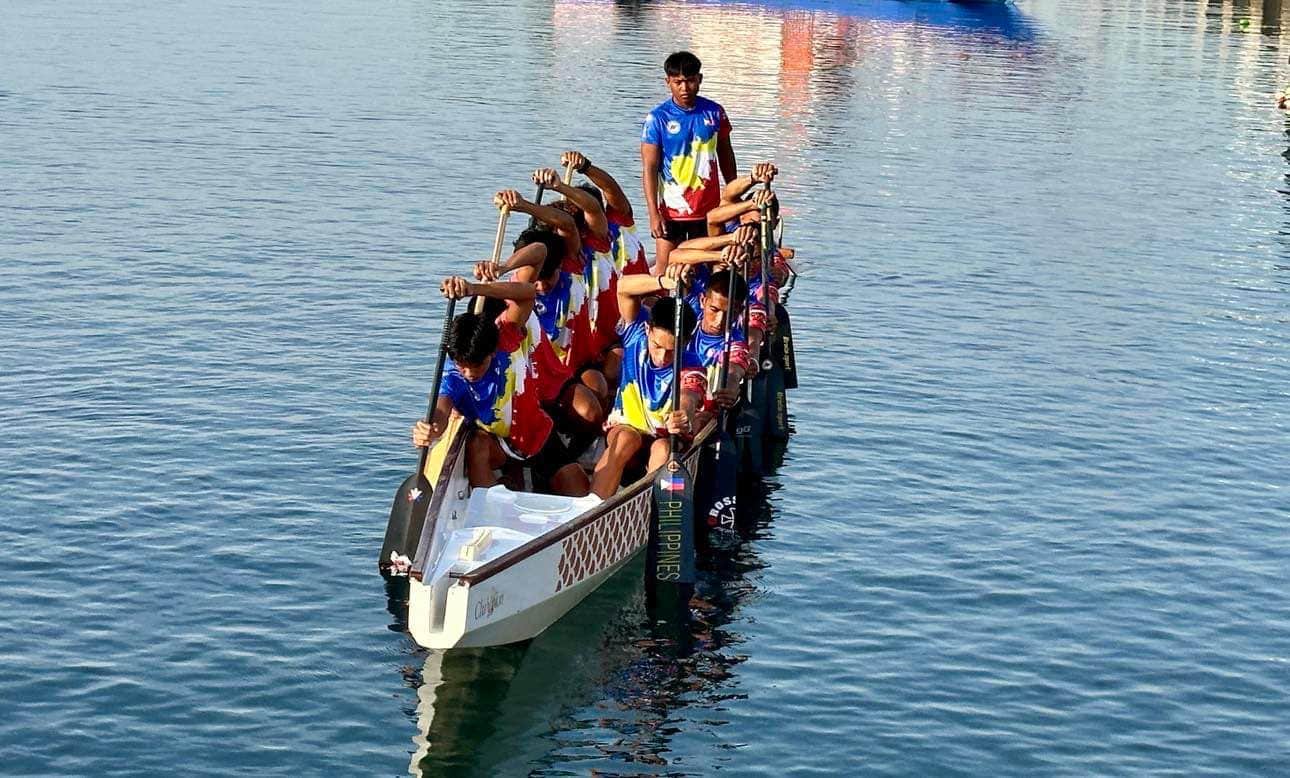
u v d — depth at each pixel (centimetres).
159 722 954
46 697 973
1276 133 3538
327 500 1297
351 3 5453
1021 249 2342
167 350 1675
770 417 1487
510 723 976
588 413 1274
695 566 1198
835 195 2698
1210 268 2253
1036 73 4419
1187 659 1078
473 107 3388
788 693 1021
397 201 2469
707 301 1299
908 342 1838
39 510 1245
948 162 3048
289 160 2745
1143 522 1318
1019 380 1705
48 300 1839
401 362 1677
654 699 1012
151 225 2230
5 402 1491
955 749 955
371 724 967
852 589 1178
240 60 3962
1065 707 1009
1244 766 945
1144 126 3578
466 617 1005
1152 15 6188
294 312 1845
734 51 4566
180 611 1095
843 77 4172
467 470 1144
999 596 1170
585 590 1147
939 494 1371
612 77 3928
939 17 5516
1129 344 1858
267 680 1010
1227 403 1647
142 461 1357
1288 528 1314
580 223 1360
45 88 3372
